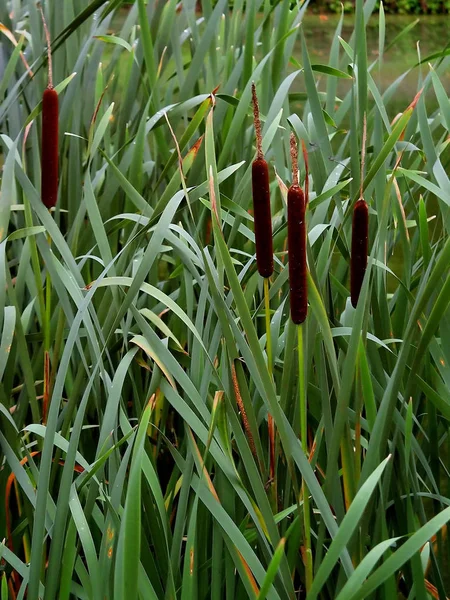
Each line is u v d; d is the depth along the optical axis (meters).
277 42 2.41
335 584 1.97
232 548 1.74
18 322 1.98
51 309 2.25
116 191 2.32
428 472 2.01
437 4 13.02
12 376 2.12
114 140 2.50
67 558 1.70
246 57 2.42
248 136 2.48
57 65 2.47
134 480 1.55
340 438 1.69
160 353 1.79
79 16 2.13
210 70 2.52
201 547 1.88
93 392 2.03
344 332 1.83
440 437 2.29
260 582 1.67
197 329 1.89
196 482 1.79
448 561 2.24
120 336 2.14
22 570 1.80
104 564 1.74
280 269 2.25
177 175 1.99
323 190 2.07
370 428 1.76
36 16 2.43
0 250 1.92
